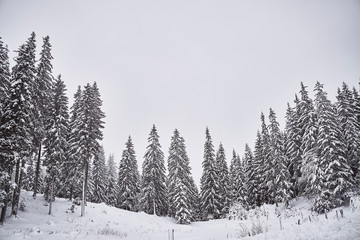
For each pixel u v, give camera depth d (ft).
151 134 149.28
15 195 68.44
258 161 153.58
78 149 95.91
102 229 75.00
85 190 101.65
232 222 115.65
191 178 169.07
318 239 35.04
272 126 129.59
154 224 105.50
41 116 83.25
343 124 106.01
